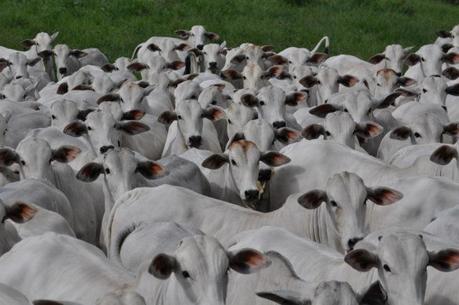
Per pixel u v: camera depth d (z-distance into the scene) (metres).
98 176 14.94
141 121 17.97
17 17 35.00
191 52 25.44
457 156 14.73
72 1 37.22
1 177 15.12
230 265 10.31
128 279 11.08
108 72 24.48
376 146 18.02
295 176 15.27
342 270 10.99
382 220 13.51
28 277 11.36
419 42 36.16
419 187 13.55
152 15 36.72
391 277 10.18
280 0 40.28
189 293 10.12
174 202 13.58
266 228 12.29
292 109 20.12
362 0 41.53
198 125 17.33
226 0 39.16
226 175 15.41
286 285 10.75
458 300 10.65
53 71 27.03
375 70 24.42
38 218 13.05
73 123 16.62
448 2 46.03
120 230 13.60
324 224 12.94
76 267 11.27
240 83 23.20
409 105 19.42
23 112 19.14
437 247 10.73
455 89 20.56
